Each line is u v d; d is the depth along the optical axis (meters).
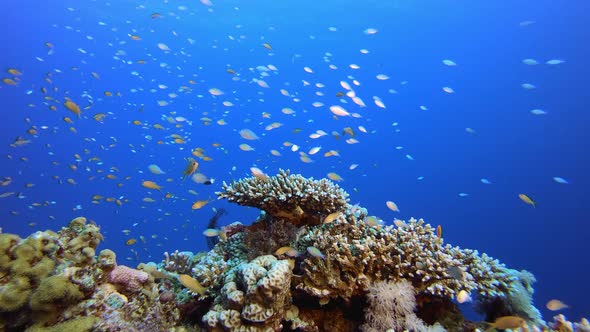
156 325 3.73
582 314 28.50
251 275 3.63
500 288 4.15
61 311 3.08
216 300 3.96
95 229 3.83
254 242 5.11
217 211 9.46
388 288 3.81
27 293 3.03
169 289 4.57
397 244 4.32
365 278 3.88
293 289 4.12
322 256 3.90
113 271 3.80
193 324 4.26
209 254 5.30
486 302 4.44
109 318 3.24
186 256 5.62
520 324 3.39
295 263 4.49
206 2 11.09
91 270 3.53
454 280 3.89
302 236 5.04
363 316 4.02
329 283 3.90
